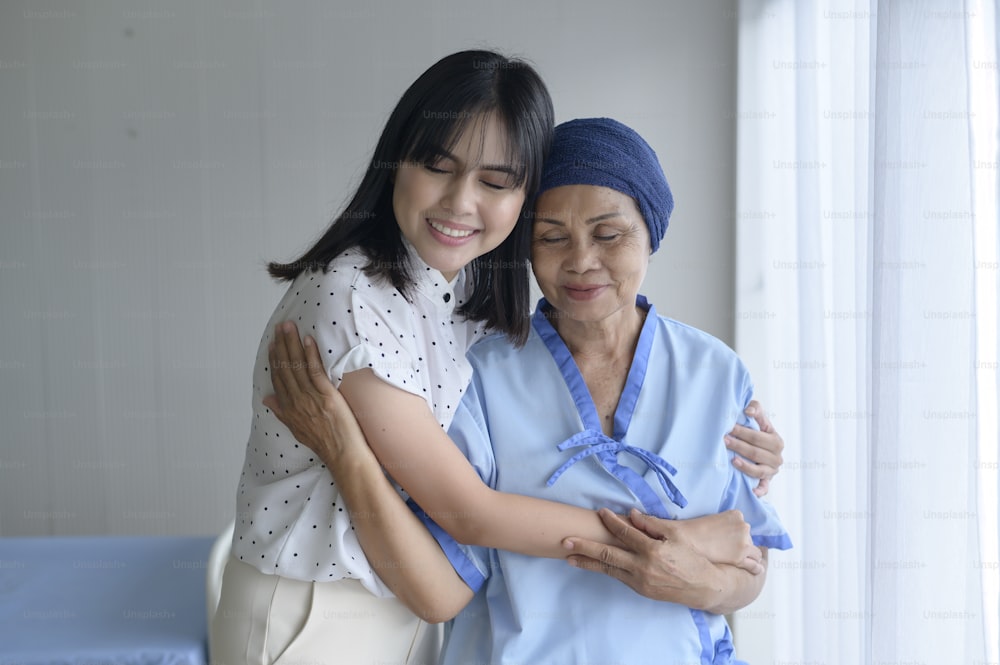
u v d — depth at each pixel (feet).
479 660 4.36
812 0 7.11
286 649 4.11
